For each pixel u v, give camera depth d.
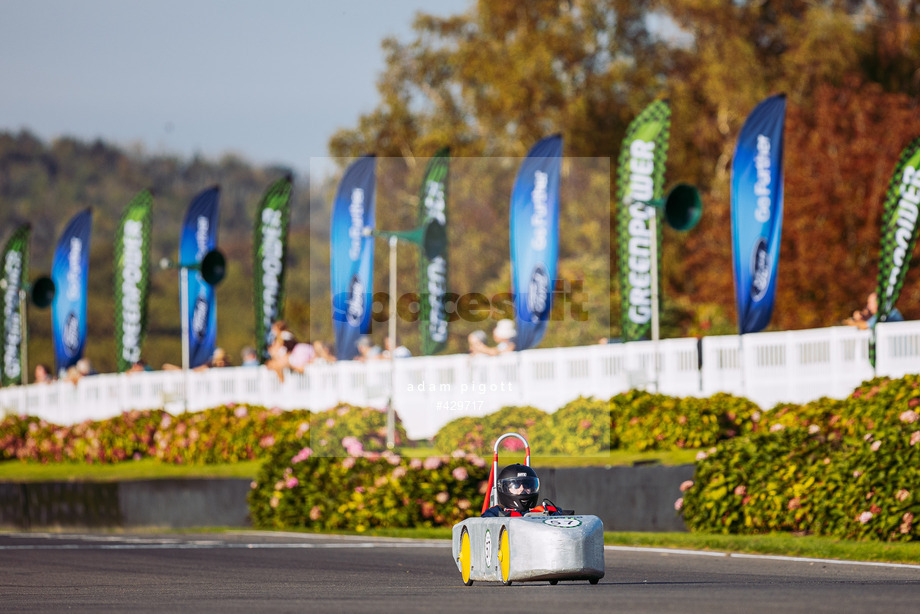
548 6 199.00
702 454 72.00
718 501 69.38
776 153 98.81
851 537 62.97
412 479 79.25
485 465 79.50
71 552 68.06
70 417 137.25
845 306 158.62
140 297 128.50
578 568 42.62
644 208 94.56
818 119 171.12
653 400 85.38
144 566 58.19
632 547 66.06
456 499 79.25
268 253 116.44
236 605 38.78
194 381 124.06
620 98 197.38
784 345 97.50
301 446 86.38
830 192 163.38
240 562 59.69
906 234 90.12
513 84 192.25
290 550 66.94
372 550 66.25
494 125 199.12
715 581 45.97
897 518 60.66
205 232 123.69
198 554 65.00
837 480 65.00
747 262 98.31
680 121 194.25
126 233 128.12
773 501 67.38
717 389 100.62
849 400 76.69
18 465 118.00
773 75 198.00
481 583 46.75
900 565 53.25
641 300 94.38
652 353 97.62
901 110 169.38
